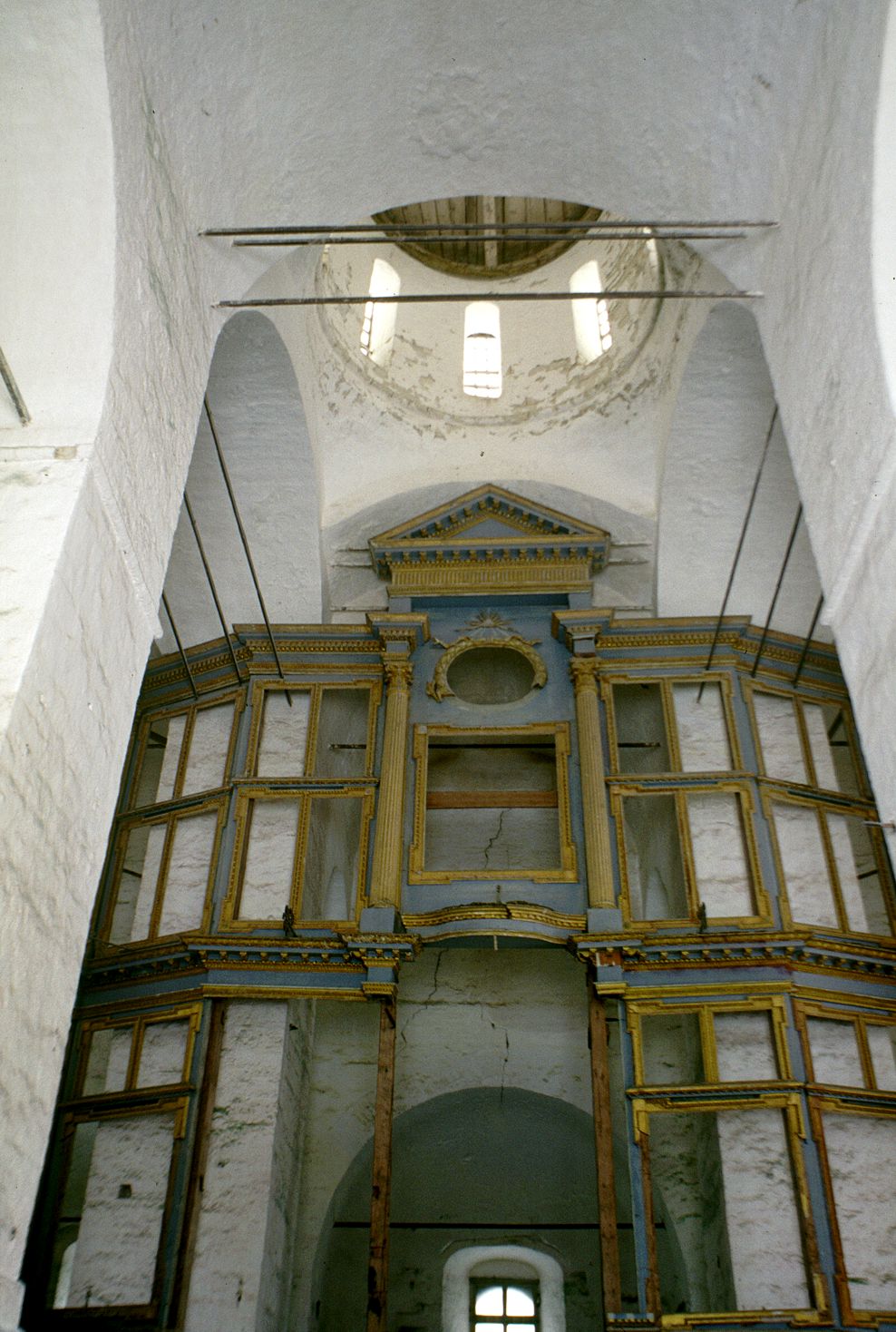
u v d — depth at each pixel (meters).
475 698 13.91
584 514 14.20
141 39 6.14
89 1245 10.34
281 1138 11.16
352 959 11.28
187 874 12.34
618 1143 12.22
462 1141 12.96
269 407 12.41
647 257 13.55
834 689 13.12
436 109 8.05
